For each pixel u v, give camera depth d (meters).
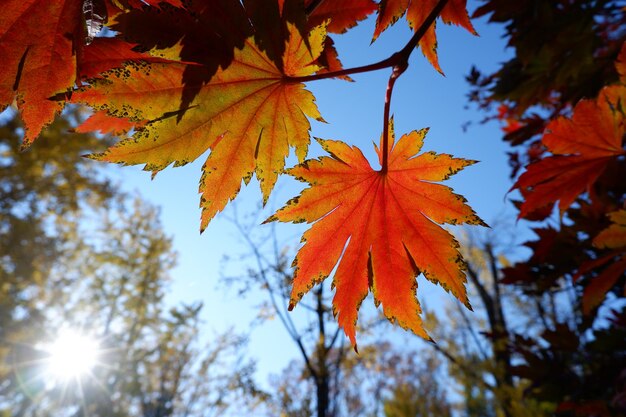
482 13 0.49
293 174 0.19
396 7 0.21
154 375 2.52
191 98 0.15
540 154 0.56
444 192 0.19
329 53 0.21
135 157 0.15
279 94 0.17
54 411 2.76
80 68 0.13
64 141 1.86
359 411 2.77
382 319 1.13
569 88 0.50
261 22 0.15
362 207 0.20
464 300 0.18
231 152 0.17
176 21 0.14
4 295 2.10
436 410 2.16
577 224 0.41
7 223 1.99
